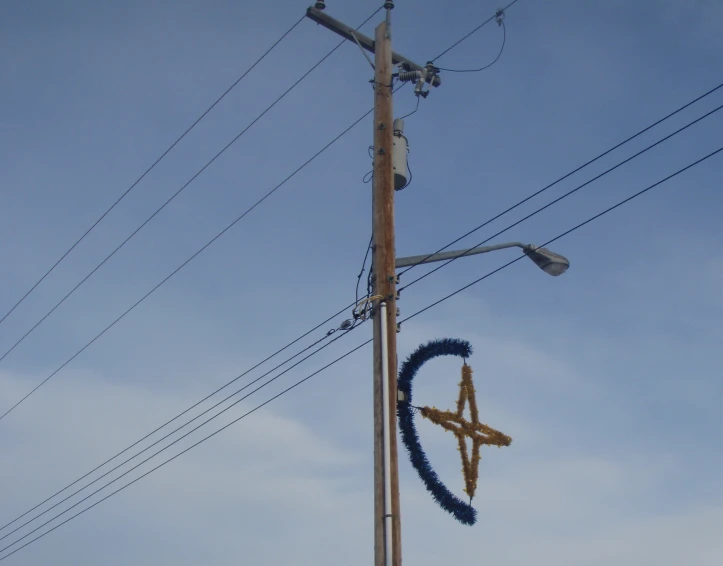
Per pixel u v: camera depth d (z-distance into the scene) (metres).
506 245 12.73
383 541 10.48
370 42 14.08
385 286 11.95
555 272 12.77
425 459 12.16
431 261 12.51
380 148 12.88
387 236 12.25
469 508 12.18
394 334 11.73
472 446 12.48
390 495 10.71
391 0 14.01
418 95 13.64
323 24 13.96
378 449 10.98
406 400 12.25
